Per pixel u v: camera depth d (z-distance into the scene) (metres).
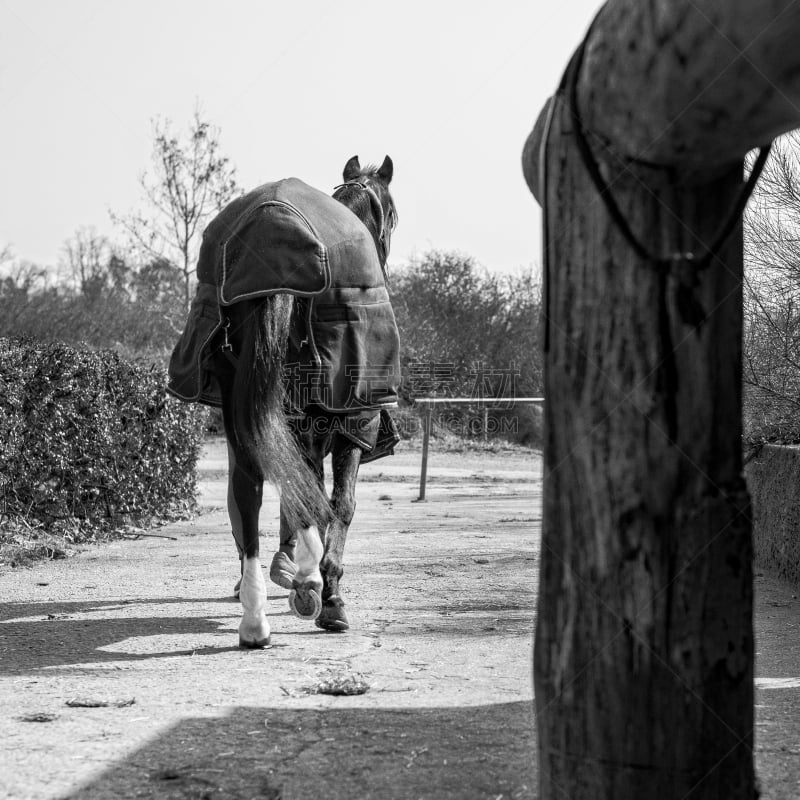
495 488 18.34
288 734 3.80
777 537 7.70
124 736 3.77
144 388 11.67
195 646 5.50
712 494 2.24
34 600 7.02
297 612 5.77
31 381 9.69
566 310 2.32
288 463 5.16
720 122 2.09
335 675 4.78
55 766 3.43
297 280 5.33
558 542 2.34
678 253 2.24
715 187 2.29
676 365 2.22
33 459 9.80
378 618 6.29
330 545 5.92
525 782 3.24
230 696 4.39
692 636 2.22
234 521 6.13
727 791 2.26
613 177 2.25
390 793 3.17
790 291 7.81
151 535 10.89
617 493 2.24
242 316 5.43
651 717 2.22
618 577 2.24
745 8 1.90
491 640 5.60
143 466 11.69
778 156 7.76
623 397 2.24
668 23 2.03
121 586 7.64
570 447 2.31
